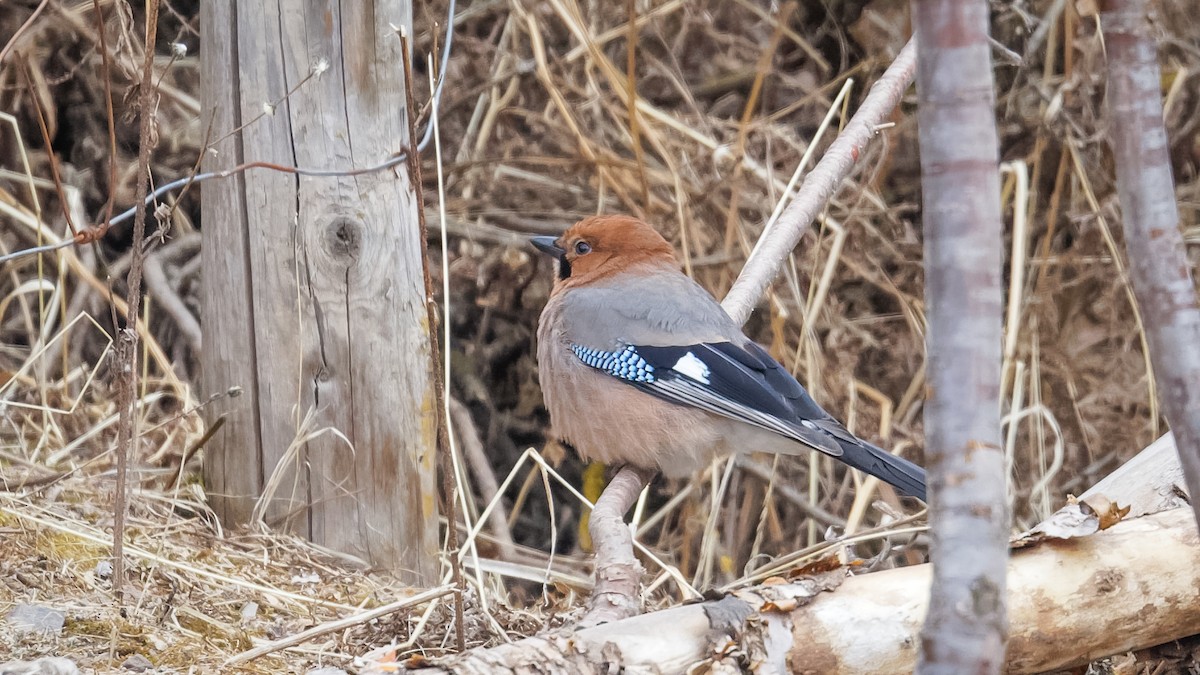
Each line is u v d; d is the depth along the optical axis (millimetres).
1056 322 13812
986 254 3281
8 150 13484
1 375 11867
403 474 9047
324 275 8812
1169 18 14531
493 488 12945
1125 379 13500
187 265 13852
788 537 13359
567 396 9453
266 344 8898
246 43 8617
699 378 8953
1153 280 3967
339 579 8633
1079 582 6348
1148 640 6520
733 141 14180
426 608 7840
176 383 11758
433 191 13969
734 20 15031
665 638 5797
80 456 10680
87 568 7863
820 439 8477
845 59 14789
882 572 6266
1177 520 6645
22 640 6805
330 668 6852
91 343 13359
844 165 10180
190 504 9273
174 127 13828
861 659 5992
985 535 3264
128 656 6824
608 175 13688
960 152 3270
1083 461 13633
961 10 3240
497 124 14125
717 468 12281
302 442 8945
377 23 8656
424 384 9109
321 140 8672
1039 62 14859
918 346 13711
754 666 5840
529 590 12289
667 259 9992
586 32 13633
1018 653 6332
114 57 11281
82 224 12953
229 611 7758
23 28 9664
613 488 8523
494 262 13602
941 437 3316
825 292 13102
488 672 5543
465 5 14414
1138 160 3941
